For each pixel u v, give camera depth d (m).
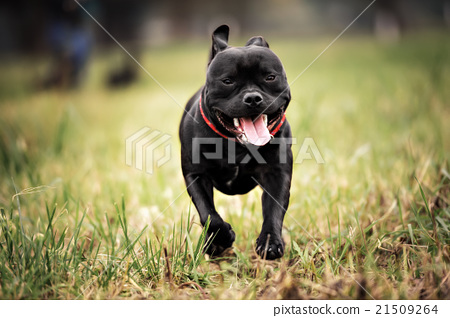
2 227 4.52
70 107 8.74
